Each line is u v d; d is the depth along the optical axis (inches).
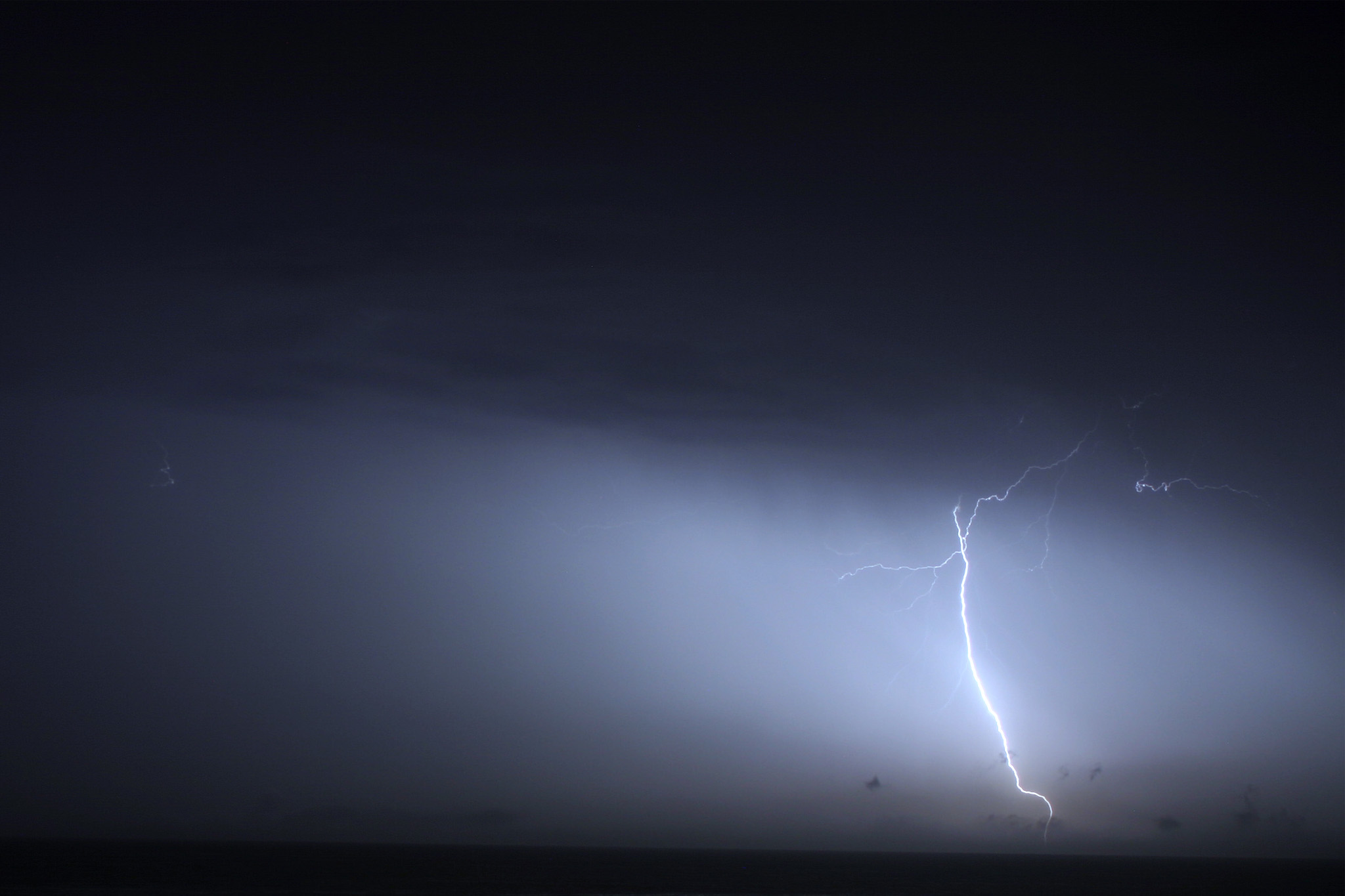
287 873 2417.6
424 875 2497.5
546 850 5910.4
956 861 4505.4
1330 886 2790.4
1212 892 2375.7
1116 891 2374.5
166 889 1824.6
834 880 2699.3
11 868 2297.0
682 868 3287.4
